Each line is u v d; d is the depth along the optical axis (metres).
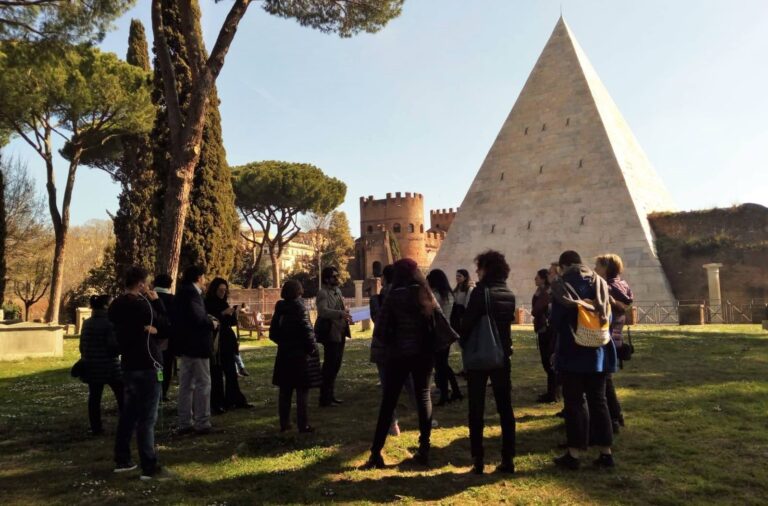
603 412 5.11
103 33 17.73
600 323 4.98
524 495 4.46
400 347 5.23
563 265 5.39
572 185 33.81
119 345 5.26
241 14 11.97
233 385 8.41
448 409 7.92
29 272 46.38
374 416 7.56
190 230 23.64
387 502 4.37
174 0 22.44
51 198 26.83
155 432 6.95
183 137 11.27
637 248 30.83
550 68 36.62
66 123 27.53
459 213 38.09
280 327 6.73
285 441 6.29
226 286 8.33
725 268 29.70
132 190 27.83
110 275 39.97
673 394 8.23
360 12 15.21
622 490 4.52
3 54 21.14
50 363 15.27
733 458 5.24
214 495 4.62
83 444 6.46
